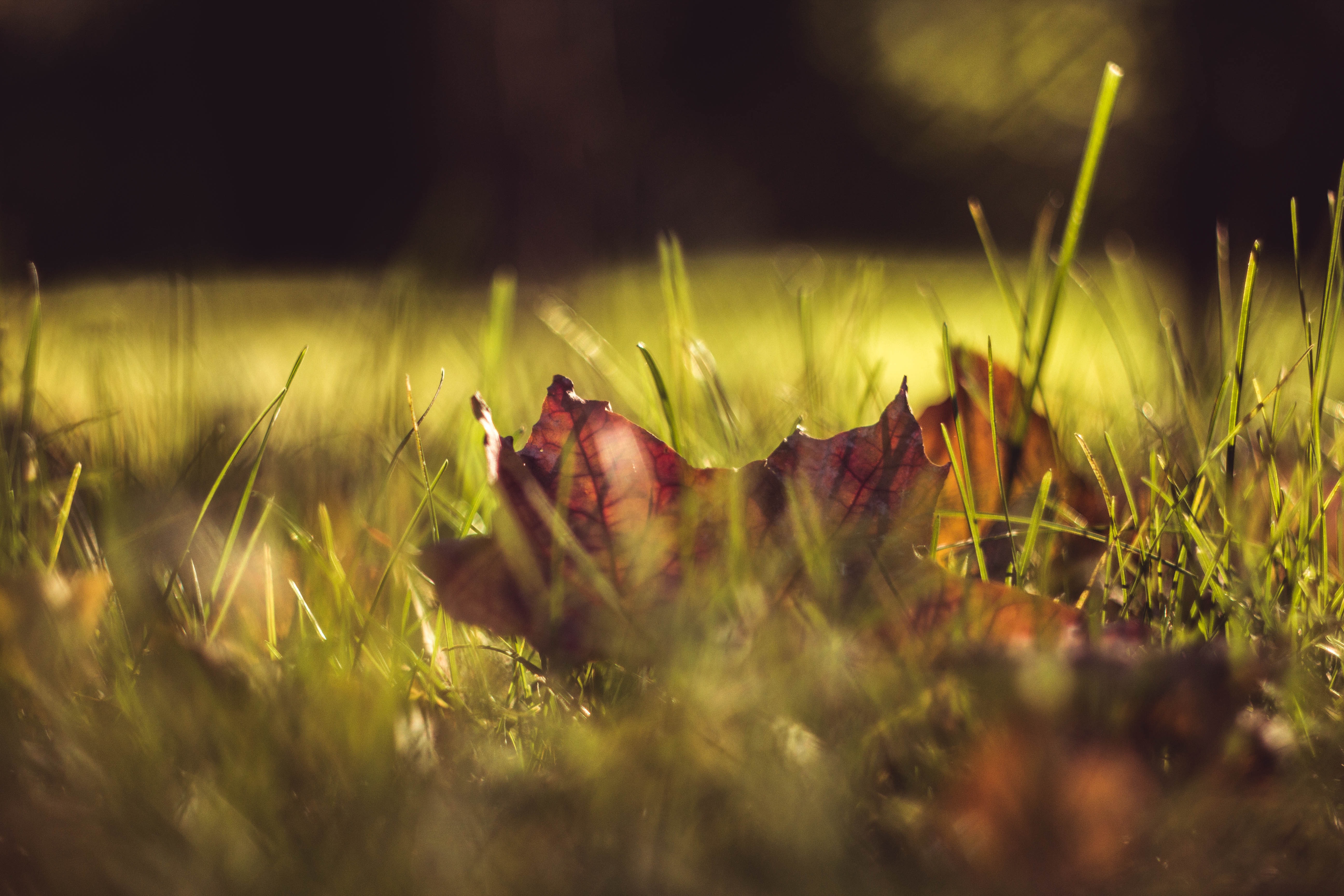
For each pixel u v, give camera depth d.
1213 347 0.82
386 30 8.27
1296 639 0.63
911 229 8.77
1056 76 4.53
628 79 9.09
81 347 1.16
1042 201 7.98
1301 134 2.05
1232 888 0.57
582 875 0.57
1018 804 0.57
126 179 7.79
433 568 0.62
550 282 3.46
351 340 1.07
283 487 0.77
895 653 0.61
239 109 8.52
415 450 0.82
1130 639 0.63
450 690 0.62
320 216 8.69
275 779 0.58
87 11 7.80
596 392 1.07
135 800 0.58
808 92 9.30
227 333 1.66
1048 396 0.86
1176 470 0.70
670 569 0.63
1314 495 0.68
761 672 0.61
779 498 0.64
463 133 3.62
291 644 0.63
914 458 0.64
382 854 0.57
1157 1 2.31
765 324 1.34
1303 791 0.58
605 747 0.59
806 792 0.58
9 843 0.57
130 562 0.66
